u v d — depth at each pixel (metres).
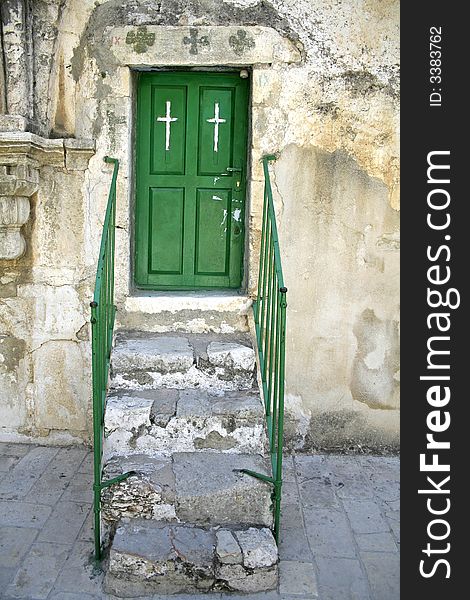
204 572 2.79
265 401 3.54
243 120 4.28
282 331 2.97
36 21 3.84
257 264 4.17
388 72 4.05
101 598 2.78
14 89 3.80
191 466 3.16
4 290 4.18
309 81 4.05
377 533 3.33
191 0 3.99
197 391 3.61
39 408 4.27
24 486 3.72
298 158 4.09
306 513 3.51
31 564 2.99
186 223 4.38
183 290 4.43
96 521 2.98
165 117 4.27
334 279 4.20
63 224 4.13
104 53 4.01
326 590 2.87
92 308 2.88
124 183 4.10
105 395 3.45
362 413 4.28
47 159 4.03
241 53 4.00
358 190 4.12
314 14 4.02
